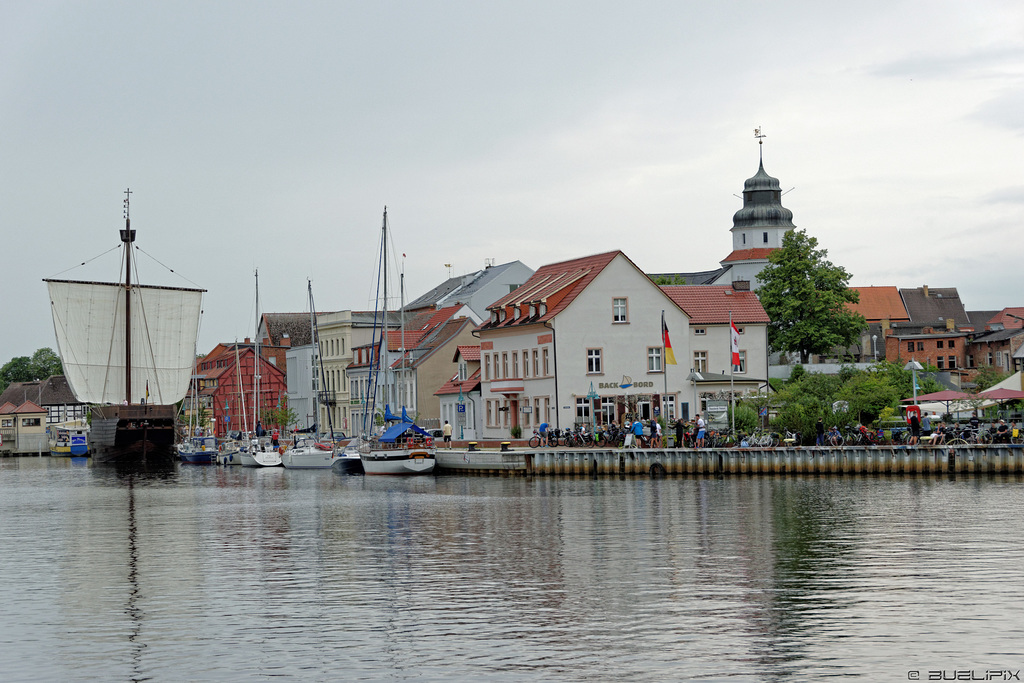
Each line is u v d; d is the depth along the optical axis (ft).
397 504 224.33
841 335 448.65
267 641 102.17
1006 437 254.06
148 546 168.86
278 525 193.47
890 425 286.46
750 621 105.50
